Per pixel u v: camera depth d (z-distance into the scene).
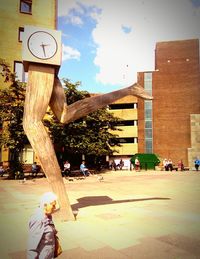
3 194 12.38
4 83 25.77
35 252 2.97
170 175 24.47
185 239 5.53
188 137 41.81
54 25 28.14
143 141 43.25
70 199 10.75
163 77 43.72
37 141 7.27
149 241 5.41
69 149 23.84
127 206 9.17
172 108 42.84
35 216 3.05
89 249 4.97
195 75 42.47
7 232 6.16
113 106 46.69
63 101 8.09
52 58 7.62
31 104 7.44
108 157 40.22
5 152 25.88
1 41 26.44
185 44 43.47
